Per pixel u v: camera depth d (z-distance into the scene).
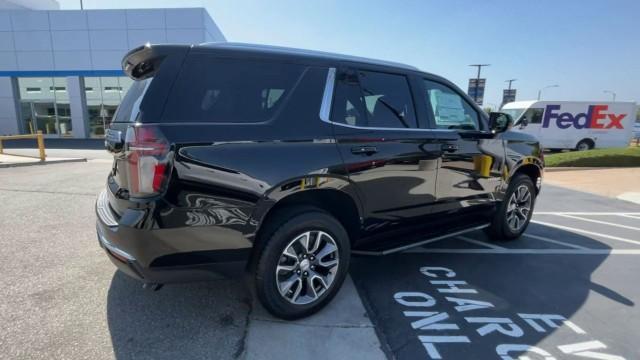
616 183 9.82
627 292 3.28
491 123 3.98
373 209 3.06
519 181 4.46
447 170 3.56
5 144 19.05
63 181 8.13
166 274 2.29
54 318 2.66
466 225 3.96
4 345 2.34
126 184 2.30
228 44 2.56
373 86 3.11
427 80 3.55
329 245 2.79
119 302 2.89
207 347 2.37
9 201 6.19
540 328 2.68
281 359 2.28
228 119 2.39
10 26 21.03
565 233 5.07
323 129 2.71
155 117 2.21
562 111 18.50
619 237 4.90
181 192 2.20
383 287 3.28
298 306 2.68
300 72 2.73
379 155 2.99
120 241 2.28
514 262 3.94
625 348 2.46
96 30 20.91
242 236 2.41
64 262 3.64
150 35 20.75
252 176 2.39
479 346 2.45
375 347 2.42
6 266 3.54
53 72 21.55
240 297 3.00
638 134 29.41
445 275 3.56
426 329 2.63
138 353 2.30
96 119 22.41
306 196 2.72
